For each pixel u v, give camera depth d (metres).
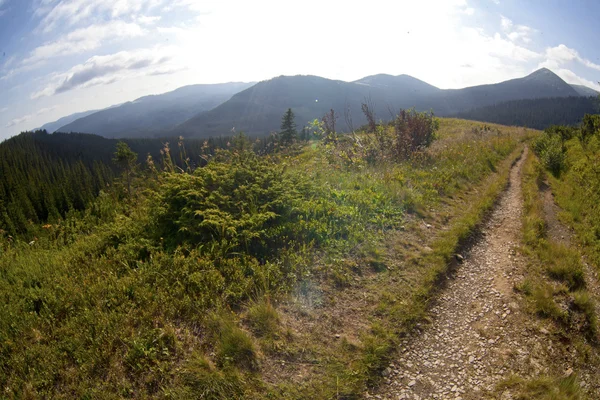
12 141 128.62
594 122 19.94
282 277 5.46
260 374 3.75
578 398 3.72
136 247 6.23
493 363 4.29
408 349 4.45
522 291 5.75
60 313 4.71
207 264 5.47
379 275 5.89
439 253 6.67
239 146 10.48
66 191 51.81
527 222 8.45
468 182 11.81
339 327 4.63
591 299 5.50
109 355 3.86
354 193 8.85
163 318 4.42
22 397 3.44
